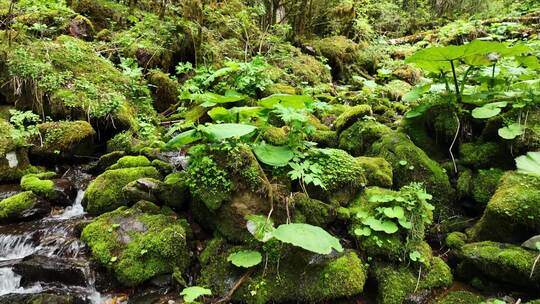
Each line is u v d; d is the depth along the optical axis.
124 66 5.68
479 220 3.35
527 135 3.55
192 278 3.05
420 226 3.19
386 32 12.30
